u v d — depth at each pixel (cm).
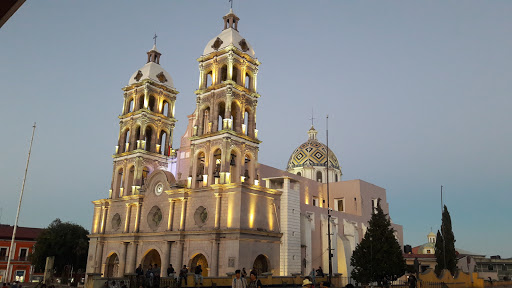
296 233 6100
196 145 6272
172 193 6184
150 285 3666
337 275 5538
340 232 7500
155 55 7856
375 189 9000
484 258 11756
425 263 9469
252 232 5422
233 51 6303
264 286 4369
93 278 3872
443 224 7825
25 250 9138
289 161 10031
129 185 7112
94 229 7231
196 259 5859
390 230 5922
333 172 9638
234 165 6084
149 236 6284
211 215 5669
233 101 6253
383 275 5612
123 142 7494
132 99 7681
